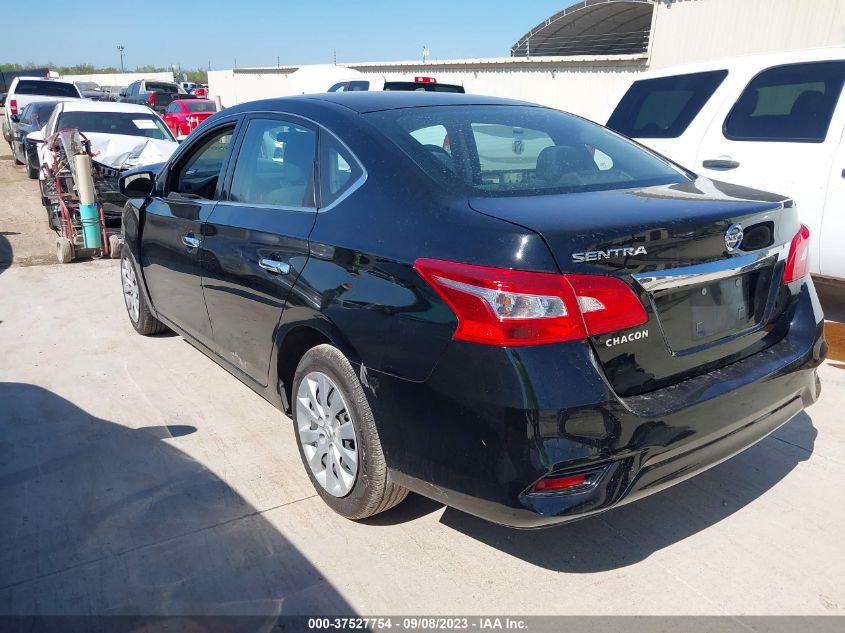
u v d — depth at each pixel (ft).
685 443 8.00
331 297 9.29
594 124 12.05
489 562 9.30
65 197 26.02
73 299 21.12
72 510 10.42
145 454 12.04
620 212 8.07
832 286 21.61
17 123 52.44
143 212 15.52
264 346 11.09
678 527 9.96
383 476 9.19
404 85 47.21
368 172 9.46
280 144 11.25
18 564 9.25
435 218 8.34
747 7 58.49
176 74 198.70
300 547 9.59
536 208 8.18
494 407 7.50
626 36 87.04
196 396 14.33
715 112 19.11
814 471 11.31
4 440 12.55
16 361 16.26
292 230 10.20
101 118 34.65
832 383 14.60
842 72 17.11
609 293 7.50
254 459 11.86
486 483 7.72
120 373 15.52
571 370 7.39
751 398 8.68
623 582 8.89
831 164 16.78
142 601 8.59
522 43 94.48
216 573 9.09
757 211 8.79
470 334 7.64
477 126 10.56
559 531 9.93
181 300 14.10
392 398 8.57
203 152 13.84
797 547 9.51
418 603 8.57
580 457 7.41
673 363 8.16
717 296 8.59
